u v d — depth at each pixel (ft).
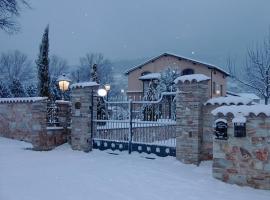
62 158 34.45
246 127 24.63
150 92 68.03
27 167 29.66
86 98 39.04
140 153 34.83
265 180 23.84
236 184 24.86
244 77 50.67
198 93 30.42
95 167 29.91
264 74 47.42
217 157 25.80
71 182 24.53
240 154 24.81
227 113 25.31
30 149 39.93
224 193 22.53
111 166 30.40
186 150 30.78
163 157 32.94
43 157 34.94
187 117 30.83
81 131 39.19
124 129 36.99
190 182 25.05
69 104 43.21
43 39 69.15
